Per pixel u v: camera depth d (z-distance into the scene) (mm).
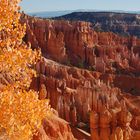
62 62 154625
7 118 14609
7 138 14711
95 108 92625
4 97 14703
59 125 58875
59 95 95938
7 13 14695
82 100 96938
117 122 66188
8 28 15016
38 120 15586
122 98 111938
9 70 15320
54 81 98875
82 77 137000
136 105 113500
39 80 99812
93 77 143000
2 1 14594
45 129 54281
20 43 15391
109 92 109438
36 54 15711
